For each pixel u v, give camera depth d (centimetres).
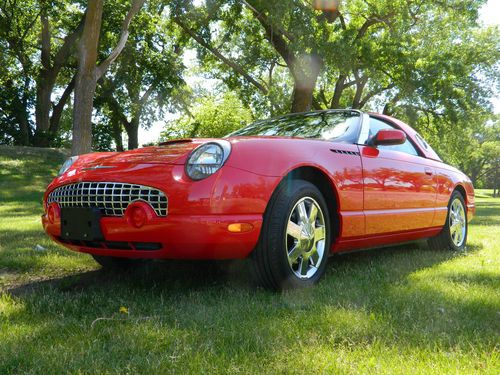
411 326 212
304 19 1733
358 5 2359
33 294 282
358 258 407
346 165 327
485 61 2658
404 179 385
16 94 2873
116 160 291
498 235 597
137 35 2711
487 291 276
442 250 462
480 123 2884
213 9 2075
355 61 1941
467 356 176
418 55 2092
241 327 213
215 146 270
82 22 2664
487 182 8706
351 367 167
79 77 1319
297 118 412
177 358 177
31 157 2175
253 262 277
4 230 583
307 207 302
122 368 169
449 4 2297
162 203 259
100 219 273
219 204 255
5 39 2747
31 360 178
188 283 312
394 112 2528
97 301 269
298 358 175
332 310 235
